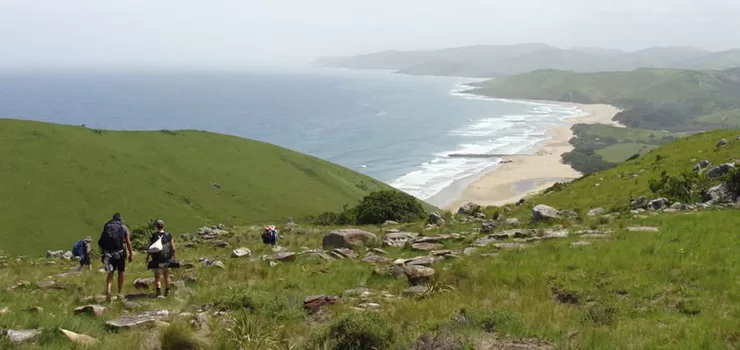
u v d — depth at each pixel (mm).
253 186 104625
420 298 14328
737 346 8992
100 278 19688
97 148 97000
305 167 125062
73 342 10016
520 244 21453
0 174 80688
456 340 9508
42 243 68000
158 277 15578
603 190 47594
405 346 9508
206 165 108000
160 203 87312
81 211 79125
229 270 20375
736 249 16094
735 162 36750
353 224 48625
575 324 10820
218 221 87625
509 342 9672
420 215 49719
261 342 10180
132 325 11438
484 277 15750
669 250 16797
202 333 10805
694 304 11586
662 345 9203
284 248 27781
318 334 10164
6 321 11109
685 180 35312
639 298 12555
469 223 33312
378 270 18094
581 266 15797
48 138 94500
